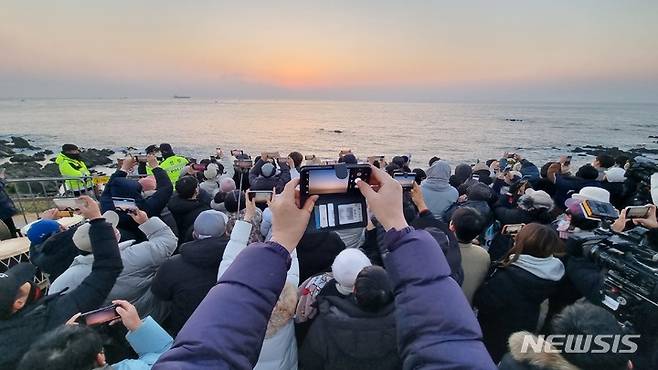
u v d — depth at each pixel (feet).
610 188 19.27
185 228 16.72
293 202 3.43
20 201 28.55
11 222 21.39
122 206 11.43
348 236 13.67
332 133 211.00
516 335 5.67
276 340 7.62
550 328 5.64
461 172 24.68
